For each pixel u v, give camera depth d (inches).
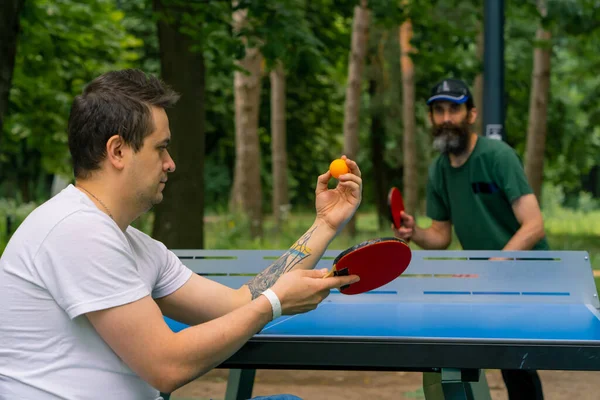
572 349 78.4
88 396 69.5
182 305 85.0
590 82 879.1
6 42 253.3
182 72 335.3
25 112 595.5
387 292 120.4
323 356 80.7
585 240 647.1
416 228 158.4
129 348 69.0
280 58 340.2
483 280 119.0
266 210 1315.2
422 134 898.1
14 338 69.3
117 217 73.5
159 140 73.7
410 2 404.5
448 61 420.2
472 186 150.9
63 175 807.1
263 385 200.2
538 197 663.1
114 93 72.1
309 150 1120.2
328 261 119.3
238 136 597.3
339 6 405.1
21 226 71.4
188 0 323.3
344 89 1043.9
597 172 1764.3
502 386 193.5
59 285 67.8
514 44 800.9
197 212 339.6
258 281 89.1
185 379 70.7
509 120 904.9
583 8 423.2
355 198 94.0
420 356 80.0
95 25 526.3
